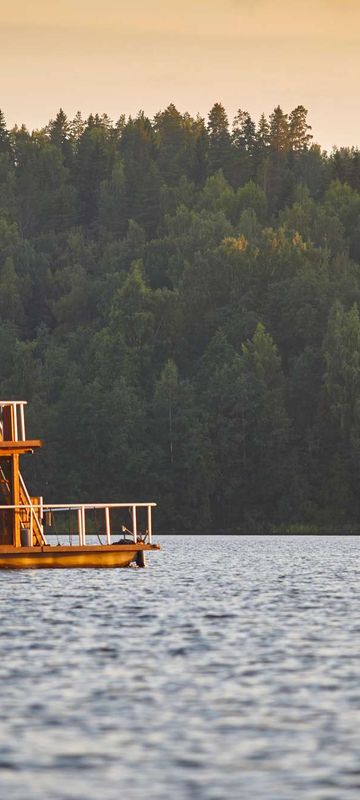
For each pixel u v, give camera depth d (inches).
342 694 2997.0
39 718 2753.4
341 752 2479.1
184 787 2265.0
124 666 3376.0
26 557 6259.8
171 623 4286.4
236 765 2395.4
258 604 4955.7
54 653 3597.4
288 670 3309.5
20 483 6235.2
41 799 2201.0
